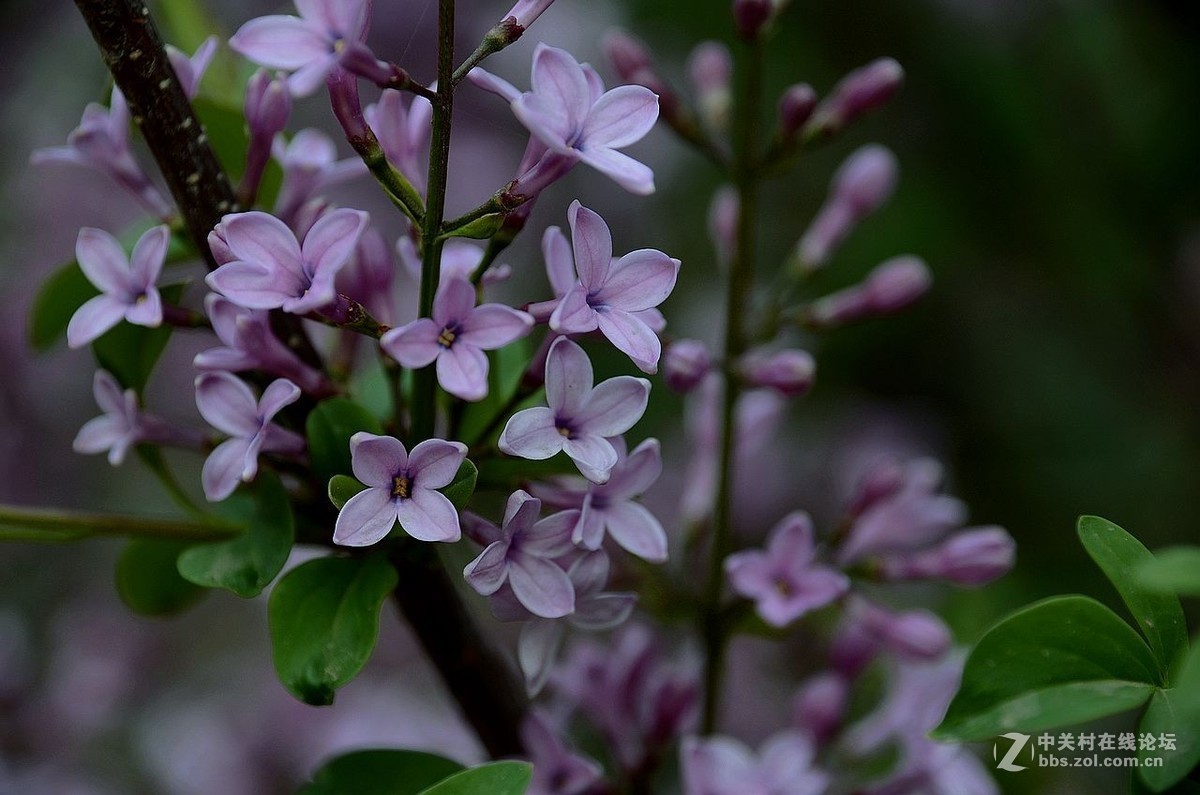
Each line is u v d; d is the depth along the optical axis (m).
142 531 0.39
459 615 0.40
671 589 0.44
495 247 0.37
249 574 0.38
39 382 0.77
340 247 0.36
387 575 0.38
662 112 0.45
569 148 0.36
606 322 0.36
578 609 0.37
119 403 0.40
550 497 0.38
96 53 0.82
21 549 0.74
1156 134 0.71
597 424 0.37
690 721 0.44
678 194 0.77
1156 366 0.72
